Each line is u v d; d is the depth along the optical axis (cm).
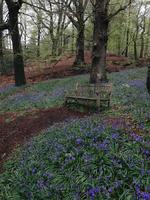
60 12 1622
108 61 3403
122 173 617
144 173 597
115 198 562
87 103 1305
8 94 2034
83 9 1816
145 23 5038
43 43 1864
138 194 545
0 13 2662
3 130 1280
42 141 913
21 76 2294
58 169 703
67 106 1383
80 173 655
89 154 705
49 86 1989
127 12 3659
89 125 906
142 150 692
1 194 688
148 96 1255
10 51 2131
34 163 766
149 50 6219
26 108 1525
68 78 2244
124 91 1450
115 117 1030
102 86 1337
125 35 5269
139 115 991
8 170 821
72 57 3894
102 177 617
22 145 1011
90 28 3177
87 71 2695
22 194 663
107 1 1581
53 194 622
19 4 1961
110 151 695
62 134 902
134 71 2441
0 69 3241
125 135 780
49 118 1267
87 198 576
